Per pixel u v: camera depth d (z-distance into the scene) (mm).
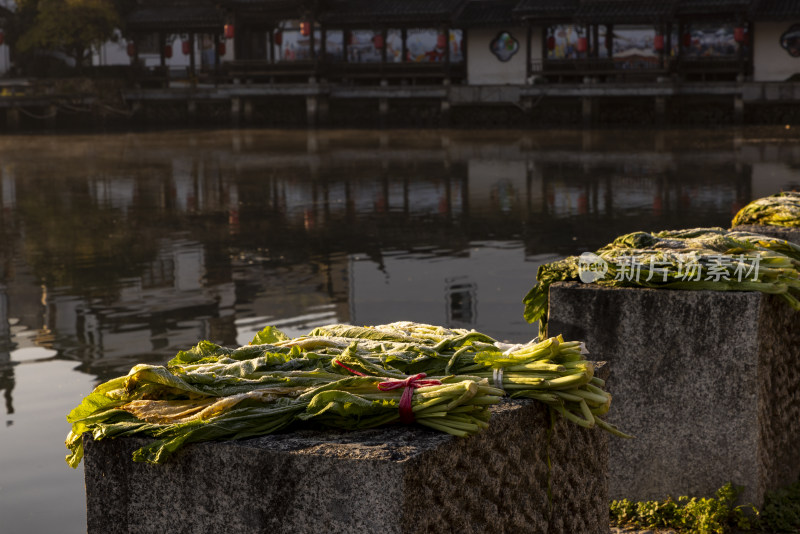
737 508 3521
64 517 4145
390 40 43969
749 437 3502
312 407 2201
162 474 2238
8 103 41875
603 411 2557
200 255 11422
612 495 3756
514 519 2402
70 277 10109
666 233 4367
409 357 2525
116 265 10805
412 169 22422
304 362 2469
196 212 15578
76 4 43906
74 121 45750
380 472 1990
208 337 7363
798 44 37781
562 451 2635
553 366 2473
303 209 15734
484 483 2270
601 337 3676
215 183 20125
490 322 7520
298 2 42531
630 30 39219
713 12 37312
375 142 32094
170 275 10133
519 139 32312
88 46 46500
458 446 2170
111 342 7254
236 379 2352
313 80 43062
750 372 3465
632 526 3639
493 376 2506
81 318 8117
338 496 2039
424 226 13531
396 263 10570
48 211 15945
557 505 2613
